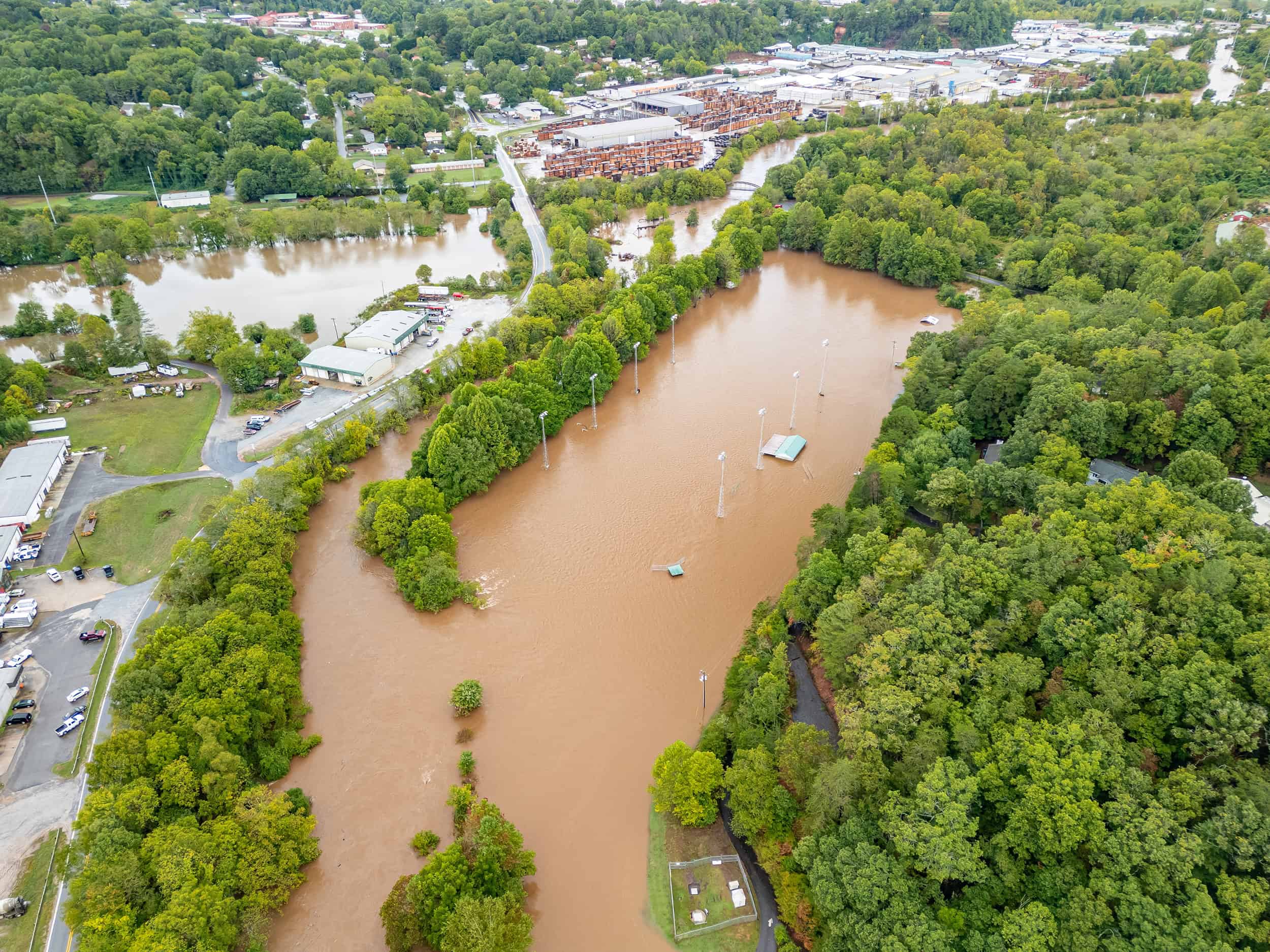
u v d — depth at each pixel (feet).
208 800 405.18
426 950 365.40
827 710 479.00
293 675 500.33
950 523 545.44
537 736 483.51
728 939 376.48
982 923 328.08
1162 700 374.43
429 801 445.37
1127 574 431.02
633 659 537.65
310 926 385.29
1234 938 296.71
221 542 565.94
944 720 398.01
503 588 599.57
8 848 412.36
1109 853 325.42
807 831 377.09
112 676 513.45
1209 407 589.73
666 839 422.41
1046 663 421.59
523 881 401.90
